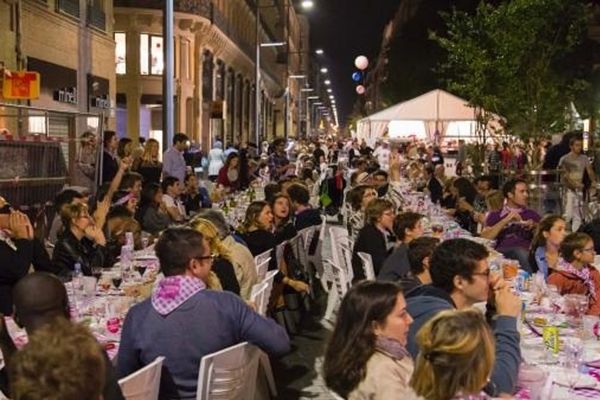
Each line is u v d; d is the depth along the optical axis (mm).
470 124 26109
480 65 16922
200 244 4512
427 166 21219
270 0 84250
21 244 6469
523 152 19047
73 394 2221
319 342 9000
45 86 19766
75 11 22406
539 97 16703
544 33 16641
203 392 4266
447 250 4699
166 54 16266
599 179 18828
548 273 7699
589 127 25703
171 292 4426
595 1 31766
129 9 34750
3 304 6262
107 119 25406
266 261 7957
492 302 4629
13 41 17719
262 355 6086
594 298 6824
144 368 3979
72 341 2312
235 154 20016
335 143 54812
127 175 11055
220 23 45688
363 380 3559
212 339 4395
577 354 4684
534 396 3982
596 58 31234
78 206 7730
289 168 26172
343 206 20516
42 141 11594
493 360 3076
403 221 7453
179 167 14703
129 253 8273
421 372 3059
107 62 26047
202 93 43469
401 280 5945
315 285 11797
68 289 6422
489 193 11766
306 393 7211
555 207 15641
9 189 10766
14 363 2287
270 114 88562
